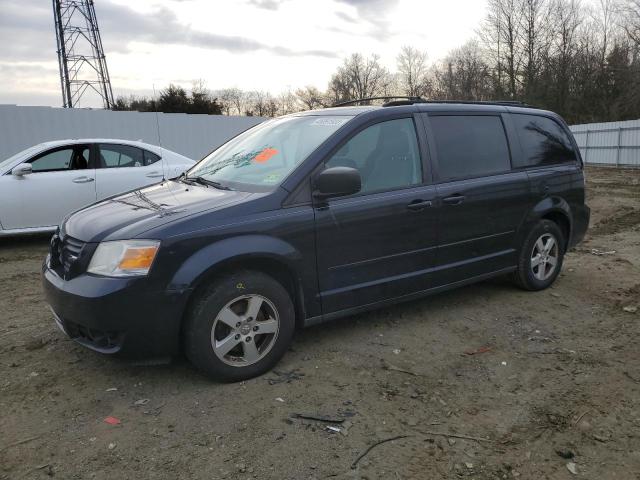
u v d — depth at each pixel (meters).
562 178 5.37
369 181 3.95
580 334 4.35
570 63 46.00
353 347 4.00
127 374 3.54
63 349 3.93
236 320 3.36
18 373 3.55
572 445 2.87
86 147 7.89
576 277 6.01
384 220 3.94
